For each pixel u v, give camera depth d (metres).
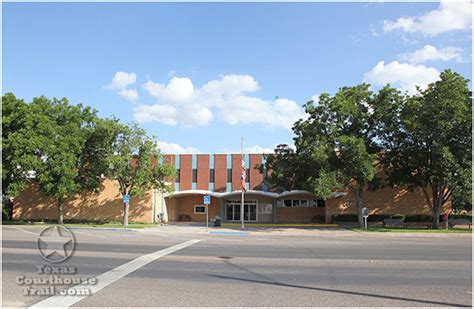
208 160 48.34
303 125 33.59
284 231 31.47
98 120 37.25
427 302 7.76
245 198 47.88
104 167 36.66
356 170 30.84
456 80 30.11
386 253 15.81
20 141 33.44
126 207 36.19
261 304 7.48
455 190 29.77
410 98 32.47
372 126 34.22
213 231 30.94
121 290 8.55
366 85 34.31
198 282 9.47
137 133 36.75
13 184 34.84
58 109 37.22
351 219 39.84
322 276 10.42
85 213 42.53
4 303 7.46
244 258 13.74
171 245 18.12
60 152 34.84
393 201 40.12
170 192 38.78
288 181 35.91
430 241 22.97
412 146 33.06
